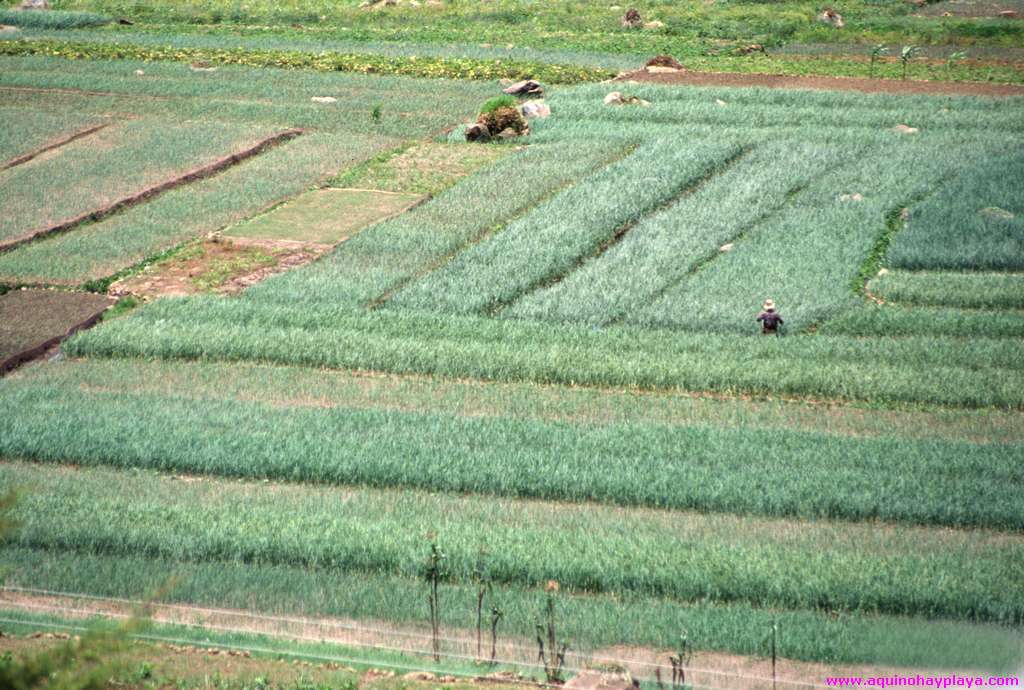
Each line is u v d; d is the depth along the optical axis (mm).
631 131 180250
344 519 82438
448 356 110125
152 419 99000
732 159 167875
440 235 141875
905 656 65938
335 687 63188
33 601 73125
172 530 79750
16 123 190750
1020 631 68750
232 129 187375
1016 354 108250
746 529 81750
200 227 147875
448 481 88562
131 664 64000
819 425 98062
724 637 67812
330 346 112750
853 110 187125
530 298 124000
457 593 73812
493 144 179375
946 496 83500
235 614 71750
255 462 91125
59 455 93500
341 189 161125
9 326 119125
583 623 69625
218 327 117438
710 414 100375
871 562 74875
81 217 150125
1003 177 153250
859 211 145000
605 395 104750
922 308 120250
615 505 86062
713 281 126812
